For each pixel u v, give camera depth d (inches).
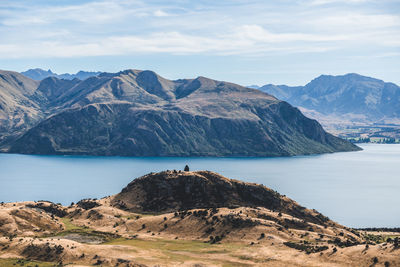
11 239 6924.2
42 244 6451.8
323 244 6624.0
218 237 7219.5
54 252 6215.6
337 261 5541.3
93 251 6274.6
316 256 5831.7
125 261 5831.7
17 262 5915.4
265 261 5821.9
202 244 6973.4
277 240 6791.3
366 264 5300.2
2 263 5876.0
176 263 5787.4
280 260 5812.0
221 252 6373.0
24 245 6505.9
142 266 5659.5
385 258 5280.5
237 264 5743.1
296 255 5979.3
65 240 6707.7
